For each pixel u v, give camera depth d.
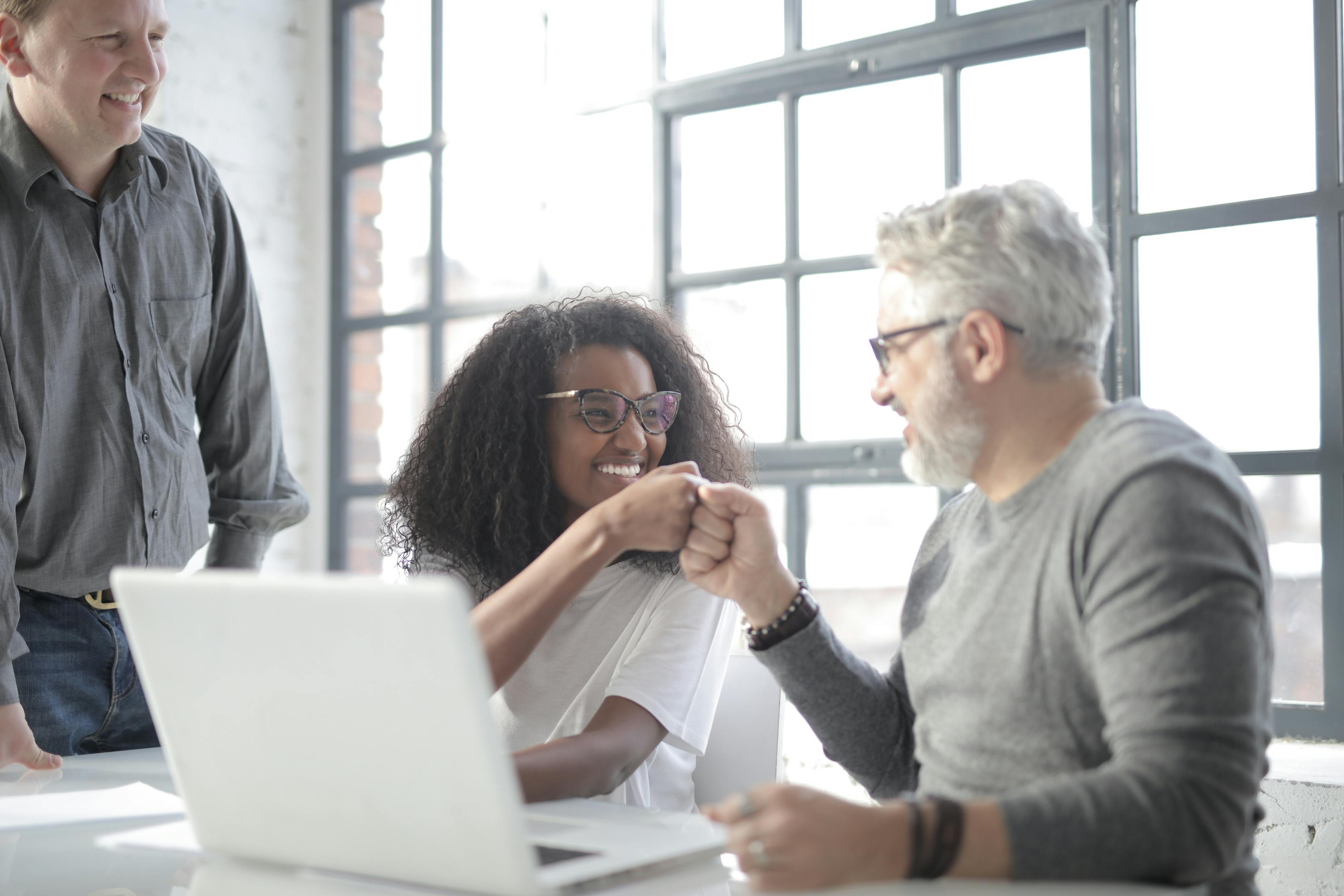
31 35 1.67
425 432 1.70
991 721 0.97
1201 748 0.78
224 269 2.04
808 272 2.97
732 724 1.46
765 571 1.17
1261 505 2.42
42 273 1.78
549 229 3.49
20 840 0.99
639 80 3.31
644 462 1.58
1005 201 1.00
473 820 0.75
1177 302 2.50
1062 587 0.91
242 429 2.10
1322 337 2.33
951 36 2.74
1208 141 2.47
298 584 0.77
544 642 1.46
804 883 0.75
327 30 3.97
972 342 0.98
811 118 3.00
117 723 1.85
